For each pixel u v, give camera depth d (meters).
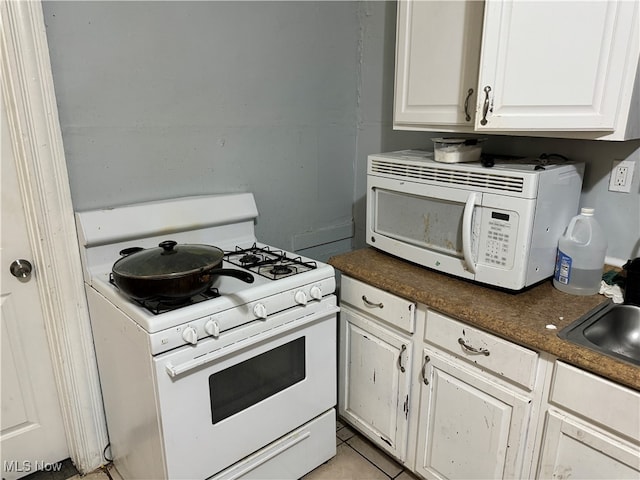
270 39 1.92
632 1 1.11
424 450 1.62
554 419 1.21
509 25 1.30
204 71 1.75
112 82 1.54
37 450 1.74
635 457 1.06
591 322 1.26
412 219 1.68
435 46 1.61
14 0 1.29
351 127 2.35
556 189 1.40
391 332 1.66
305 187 2.22
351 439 2.02
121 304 1.33
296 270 1.60
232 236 1.91
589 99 1.22
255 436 1.52
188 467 1.35
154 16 1.58
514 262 1.38
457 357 1.44
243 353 1.40
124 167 1.62
